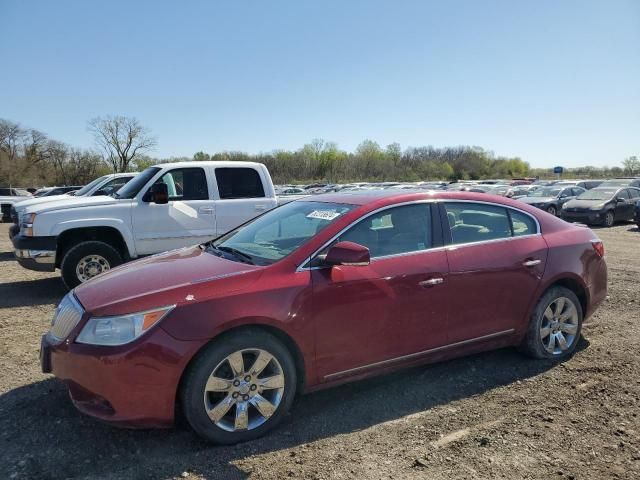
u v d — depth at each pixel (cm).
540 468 282
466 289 388
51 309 642
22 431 325
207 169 786
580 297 465
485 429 325
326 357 337
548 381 398
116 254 725
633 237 1461
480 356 450
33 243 693
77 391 301
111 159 6712
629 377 404
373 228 370
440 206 400
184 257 388
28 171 6400
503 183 4997
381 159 9556
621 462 288
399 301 359
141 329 292
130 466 287
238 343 306
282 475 277
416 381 399
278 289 321
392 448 304
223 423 308
